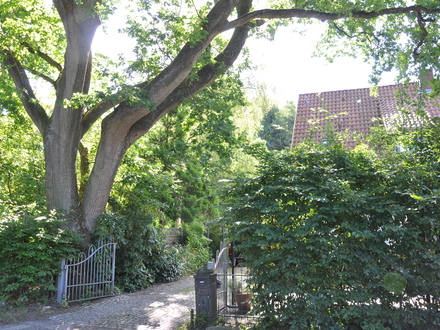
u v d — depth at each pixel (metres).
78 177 16.53
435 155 7.77
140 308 10.52
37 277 10.54
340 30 14.82
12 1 13.43
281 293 7.18
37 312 9.88
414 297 7.04
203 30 11.59
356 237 7.08
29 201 14.84
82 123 13.38
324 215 7.24
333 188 7.09
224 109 14.31
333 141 8.20
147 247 14.98
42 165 17.12
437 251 7.06
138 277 14.26
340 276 7.07
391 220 7.10
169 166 18.47
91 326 8.66
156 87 12.31
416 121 8.63
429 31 13.45
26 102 13.66
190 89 13.70
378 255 7.14
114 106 13.17
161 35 12.25
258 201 7.61
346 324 7.15
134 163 15.49
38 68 15.41
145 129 13.49
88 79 13.54
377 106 22.69
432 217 6.92
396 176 7.34
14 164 16.81
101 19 13.21
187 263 18.69
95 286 12.11
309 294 7.06
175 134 20.70
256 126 22.53
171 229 21.22
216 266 9.89
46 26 14.70
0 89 14.89
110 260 12.76
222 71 13.83
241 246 7.50
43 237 10.39
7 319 9.17
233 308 9.67
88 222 12.84
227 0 12.59
